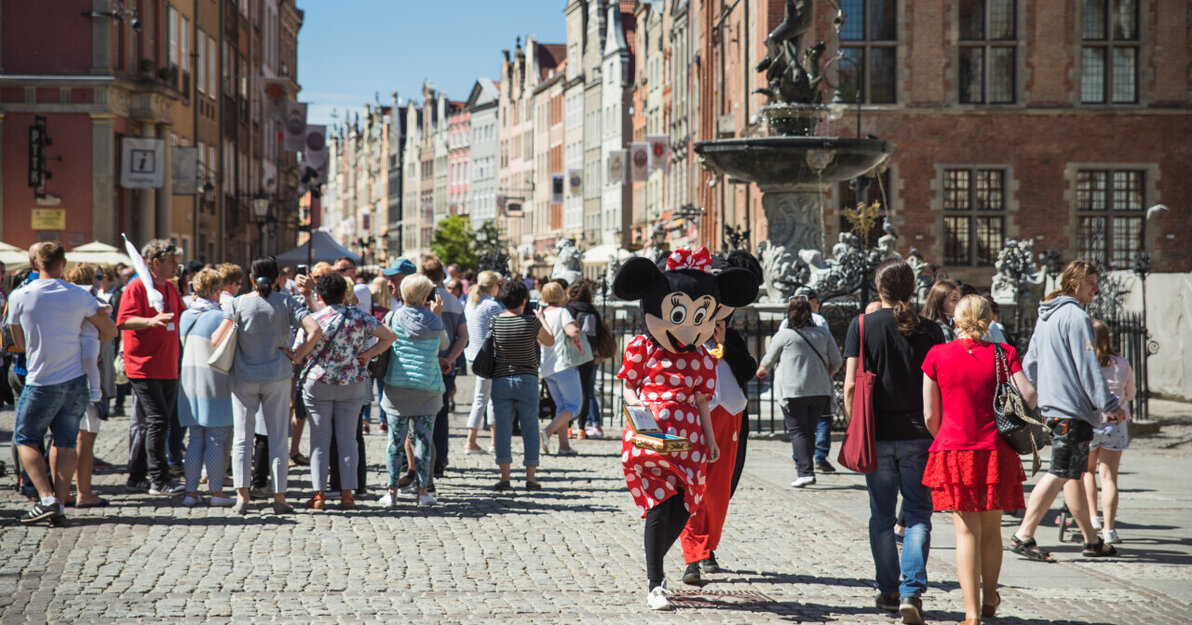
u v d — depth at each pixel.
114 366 16.34
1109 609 8.07
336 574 8.79
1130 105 37.38
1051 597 8.41
